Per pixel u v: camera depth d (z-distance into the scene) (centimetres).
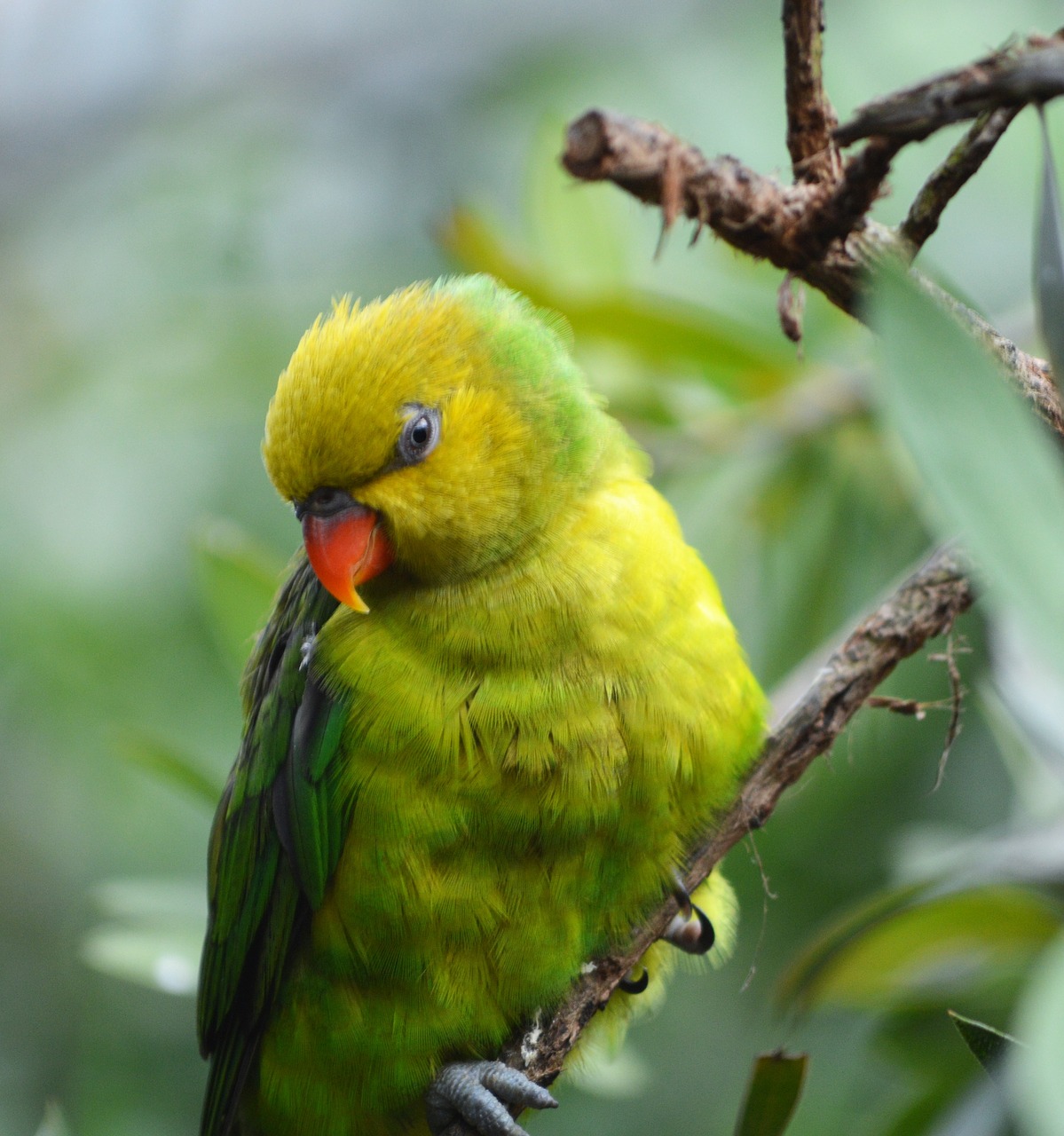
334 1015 588
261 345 883
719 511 705
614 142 405
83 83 1127
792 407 698
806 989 586
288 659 604
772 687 695
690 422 714
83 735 855
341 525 550
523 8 1045
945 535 599
